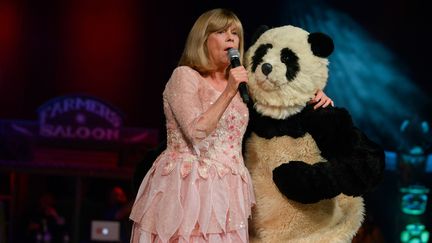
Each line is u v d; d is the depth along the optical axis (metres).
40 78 12.55
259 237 4.16
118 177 9.77
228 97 3.49
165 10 12.20
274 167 4.07
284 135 4.07
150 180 3.80
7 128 10.20
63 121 10.11
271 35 4.12
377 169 3.89
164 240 3.58
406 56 11.38
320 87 4.10
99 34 12.41
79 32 12.46
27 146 10.15
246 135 4.18
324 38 4.05
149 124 12.34
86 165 9.94
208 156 3.70
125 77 12.38
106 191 10.26
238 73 3.47
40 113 10.17
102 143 10.05
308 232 4.11
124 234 8.42
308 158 4.05
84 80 12.46
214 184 3.65
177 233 3.61
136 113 12.38
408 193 9.70
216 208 3.61
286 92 3.98
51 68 12.53
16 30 12.48
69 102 10.12
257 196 4.12
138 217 3.76
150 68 12.34
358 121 11.53
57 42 12.48
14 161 9.90
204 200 3.62
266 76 3.95
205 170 3.66
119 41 12.37
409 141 10.07
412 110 11.35
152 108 12.34
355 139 3.95
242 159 3.85
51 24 12.48
